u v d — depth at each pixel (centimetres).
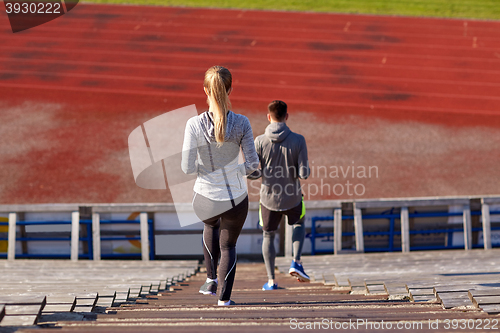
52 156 2795
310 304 700
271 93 3884
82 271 1390
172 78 4184
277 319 537
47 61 4494
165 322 545
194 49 4816
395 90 3966
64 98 3706
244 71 4328
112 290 783
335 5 6000
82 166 2683
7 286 854
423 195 2427
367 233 1817
